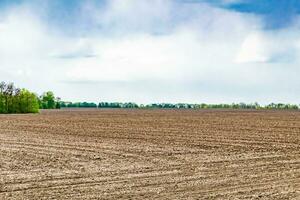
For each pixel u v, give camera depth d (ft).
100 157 73.26
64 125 163.84
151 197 44.50
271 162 68.95
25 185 50.06
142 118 228.22
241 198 44.32
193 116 257.14
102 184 50.83
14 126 157.17
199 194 45.98
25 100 323.16
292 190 48.26
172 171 59.98
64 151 81.56
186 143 96.37
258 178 55.21
